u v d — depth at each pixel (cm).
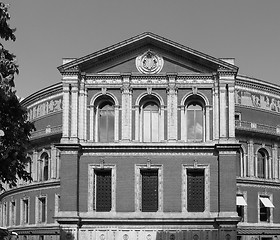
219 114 5281
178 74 5366
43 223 7362
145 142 5269
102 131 5394
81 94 5391
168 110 5328
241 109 7312
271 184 7319
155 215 5131
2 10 3284
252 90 7481
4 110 3425
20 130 3509
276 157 7475
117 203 5184
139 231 5122
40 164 7631
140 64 5447
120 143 5269
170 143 5247
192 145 5219
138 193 5191
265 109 7575
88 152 5294
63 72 5366
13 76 3312
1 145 3447
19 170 3547
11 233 7306
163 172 5216
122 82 5391
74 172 5197
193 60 5406
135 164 5241
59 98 7462
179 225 5112
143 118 5394
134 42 5391
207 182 5181
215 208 5128
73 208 5138
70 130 5297
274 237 7169
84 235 5138
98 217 5147
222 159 5172
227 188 5112
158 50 5456
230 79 5328
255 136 7319
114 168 5247
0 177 3478
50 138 7412
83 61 5366
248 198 7106
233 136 5238
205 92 5359
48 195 7362
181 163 5225
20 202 7862
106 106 5450
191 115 5394
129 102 5359
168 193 5175
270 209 7244
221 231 5038
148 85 5381
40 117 7731
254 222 7094
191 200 5203
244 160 7188
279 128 7606
